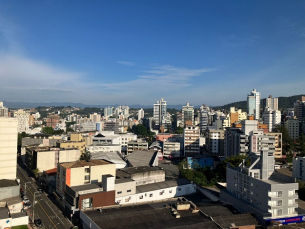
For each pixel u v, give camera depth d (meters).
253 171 77.56
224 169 121.06
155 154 156.50
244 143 148.62
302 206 83.44
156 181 110.00
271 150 144.88
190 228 61.50
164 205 77.94
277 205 69.06
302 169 111.50
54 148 143.00
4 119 102.31
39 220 76.75
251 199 75.50
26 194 103.38
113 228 61.28
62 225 75.19
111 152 163.38
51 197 99.94
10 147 103.69
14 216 73.88
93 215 68.25
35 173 127.62
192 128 195.50
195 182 116.62
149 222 64.81
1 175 101.75
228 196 84.25
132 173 104.81
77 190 81.94
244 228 64.50
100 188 84.50
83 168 90.19
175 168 146.88
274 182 74.75
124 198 90.56
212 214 71.81
